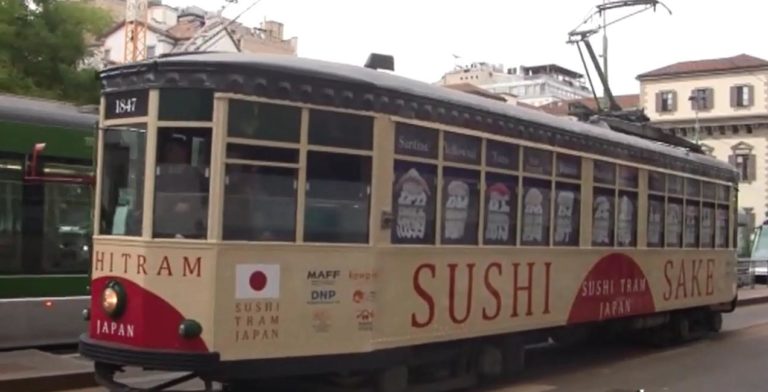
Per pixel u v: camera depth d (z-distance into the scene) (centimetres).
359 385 798
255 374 703
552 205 1014
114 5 4906
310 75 736
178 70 703
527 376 1068
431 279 834
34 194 1059
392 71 914
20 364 918
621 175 1170
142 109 718
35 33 2075
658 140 1423
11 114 1036
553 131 1013
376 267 775
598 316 1106
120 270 717
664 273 1296
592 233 1096
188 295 688
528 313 969
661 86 6166
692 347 1399
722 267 1523
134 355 690
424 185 829
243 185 704
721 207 1524
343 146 757
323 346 739
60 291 1082
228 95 696
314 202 739
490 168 912
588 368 1151
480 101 909
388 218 784
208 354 678
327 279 743
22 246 1045
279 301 716
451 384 899
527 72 9650
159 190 702
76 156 1095
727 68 5878
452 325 859
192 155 700
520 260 958
